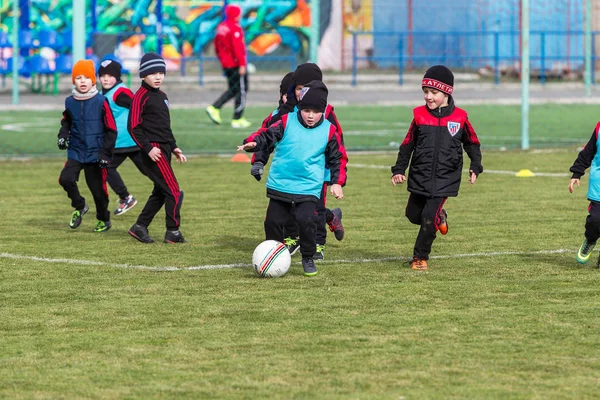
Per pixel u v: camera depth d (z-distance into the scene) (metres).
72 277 16.23
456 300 14.44
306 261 16.34
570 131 45.34
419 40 74.94
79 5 54.56
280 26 75.19
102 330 12.90
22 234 20.61
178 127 47.97
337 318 13.41
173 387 10.61
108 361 11.55
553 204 24.17
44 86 70.12
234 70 47.28
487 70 76.06
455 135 16.53
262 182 28.80
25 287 15.47
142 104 19.12
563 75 77.19
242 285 15.57
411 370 11.13
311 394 10.36
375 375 10.96
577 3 77.06
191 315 13.63
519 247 18.75
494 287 15.28
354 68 71.50
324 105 16.14
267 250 16.14
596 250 18.41
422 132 16.53
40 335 12.68
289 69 75.44
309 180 16.22
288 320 13.32
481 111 57.91
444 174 16.53
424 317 13.43
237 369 11.21
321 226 17.72
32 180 29.22
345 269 16.84
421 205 16.89
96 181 20.41
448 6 75.19
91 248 19.00
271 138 16.12
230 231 20.88
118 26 71.06
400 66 71.81
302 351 11.88
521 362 11.41
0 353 11.89
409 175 16.81
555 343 12.18
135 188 27.73
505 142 40.12
